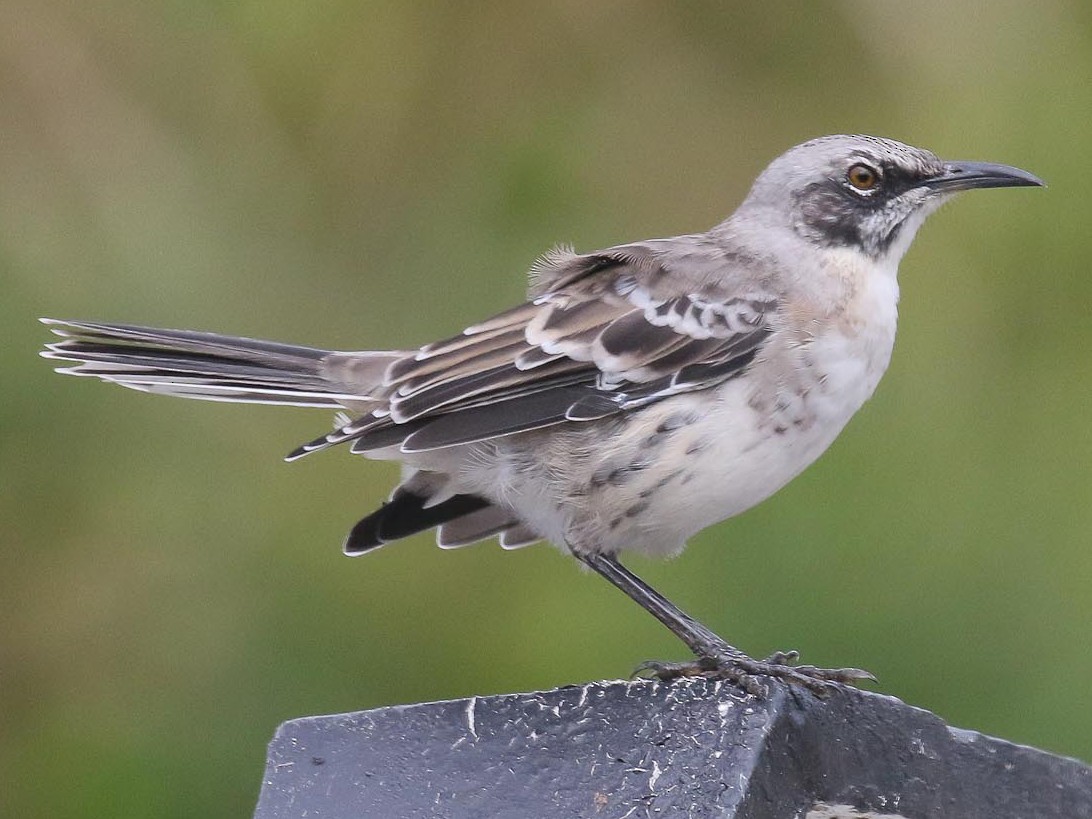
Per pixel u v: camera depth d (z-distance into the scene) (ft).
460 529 30.14
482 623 38.88
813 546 37.58
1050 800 20.92
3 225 40.32
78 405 39.73
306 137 43.24
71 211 40.75
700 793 19.48
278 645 39.24
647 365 28.07
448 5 43.73
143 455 40.01
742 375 28.12
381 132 43.32
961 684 36.76
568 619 38.14
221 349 29.76
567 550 28.68
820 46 44.32
